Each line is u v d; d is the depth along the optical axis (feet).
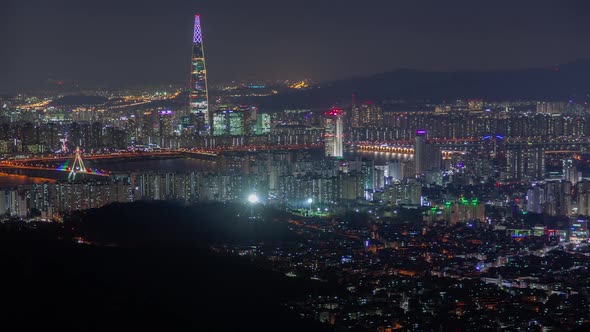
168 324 458.09
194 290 528.22
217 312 492.13
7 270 503.20
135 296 492.54
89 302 467.93
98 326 436.35
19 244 580.71
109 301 475.31
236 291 540.11
